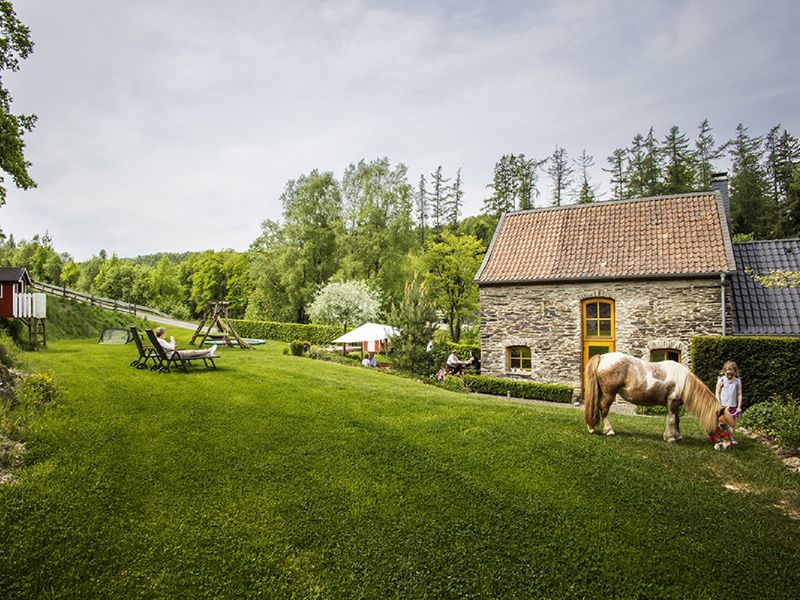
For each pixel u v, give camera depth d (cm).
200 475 709
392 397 1219
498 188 5925
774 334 1616
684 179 4931
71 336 2706
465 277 3791
